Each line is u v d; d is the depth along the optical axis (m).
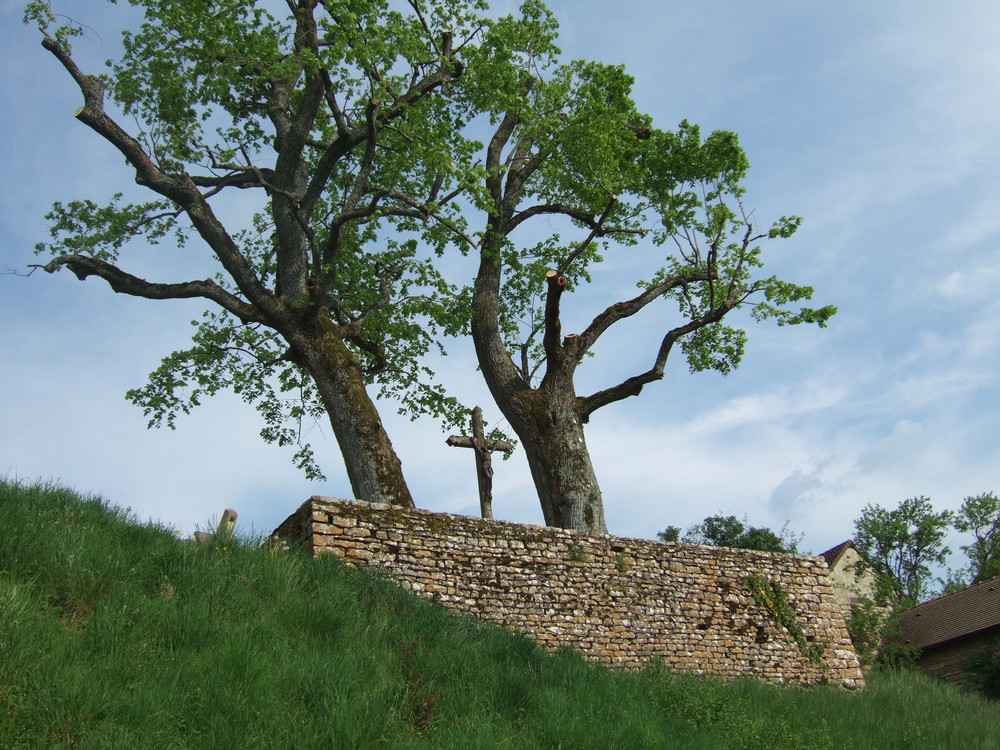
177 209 18.52
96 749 6.93
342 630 10.58
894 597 31.38
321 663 9.27
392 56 16.48
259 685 8.44
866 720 14.14
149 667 8.35
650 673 13.41
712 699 12.36
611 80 21.00
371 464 16.91
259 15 17.86
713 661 15.88
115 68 17.89
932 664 26.50
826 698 15.02
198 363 20.48
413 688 9.72
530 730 9.73
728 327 23.17
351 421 17.28
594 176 20.05
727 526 34.19
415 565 13.87
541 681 11.33
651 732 10.45
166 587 10.18
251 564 11.38
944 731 14.14
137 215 18.27
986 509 41.59
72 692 7.36
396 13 16.86
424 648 10.85
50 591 9.21
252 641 9.28
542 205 21.41
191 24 17.05
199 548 11.48
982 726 14.91
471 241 17.94
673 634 15.69
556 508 19.00
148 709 7.55
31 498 11.12
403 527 14.09
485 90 19.12
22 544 9.52
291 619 10.48
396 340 22.00
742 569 17.28
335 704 8.50
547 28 21.23
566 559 15.30
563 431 19.56
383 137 18.91
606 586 15.46
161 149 17.42
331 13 16.16
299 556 12.48
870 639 26.20
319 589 11.50
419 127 17.55
